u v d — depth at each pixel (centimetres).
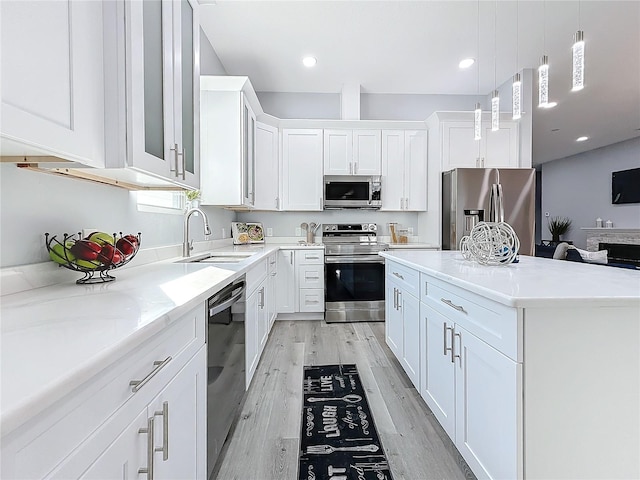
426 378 191
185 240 237
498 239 188
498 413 118
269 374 253
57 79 86
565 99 492
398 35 324
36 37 79
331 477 149
